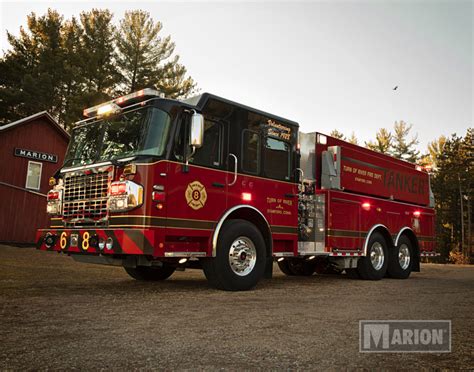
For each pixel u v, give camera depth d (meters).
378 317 4.75
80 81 28.20
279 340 3.62
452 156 50.78
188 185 6.22
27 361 2.92
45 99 29.22
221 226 6.64
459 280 10.34
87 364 2.88
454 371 2.95
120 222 5.89
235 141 7.01
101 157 6.54
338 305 5.58
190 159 6.30
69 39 30.70
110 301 5.33
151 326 4.00
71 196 6.68
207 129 6.63
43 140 19.67
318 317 4.67
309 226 8.68
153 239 5.66
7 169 18.45
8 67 31.22
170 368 2.85
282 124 7.92
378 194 10.26
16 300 5.21
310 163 8.85
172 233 5.95
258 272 6.96
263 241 7.11
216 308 5.04
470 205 49.62
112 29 30.64
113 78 28.91
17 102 29.08
